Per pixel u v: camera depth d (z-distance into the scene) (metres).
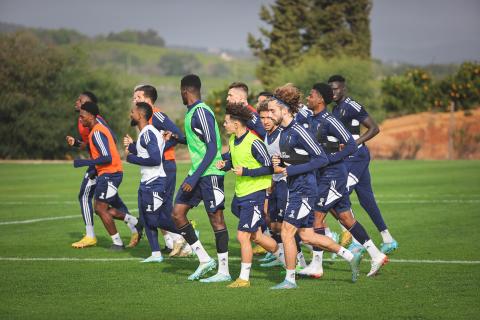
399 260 33.97
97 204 37.47
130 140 34.81
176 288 28.33
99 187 37.38
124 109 122.19
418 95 151.38
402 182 75.00
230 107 28.41
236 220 49.88
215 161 30.02
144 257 35.88
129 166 102.44
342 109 36.22
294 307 24.97
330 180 30.64
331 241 29.14
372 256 30.27
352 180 35.66
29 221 49.31
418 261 33.59
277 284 29.17
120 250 37.88
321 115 31.28
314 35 166.25
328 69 135.00
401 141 128.75
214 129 29.95
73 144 40.19
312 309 24.67
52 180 82.06
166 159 35.41
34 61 117.56
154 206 34.03
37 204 59.44
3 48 117.44
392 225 45.66
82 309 24.89
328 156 30.52
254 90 140.25
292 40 163.88
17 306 25.38
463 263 32.97
